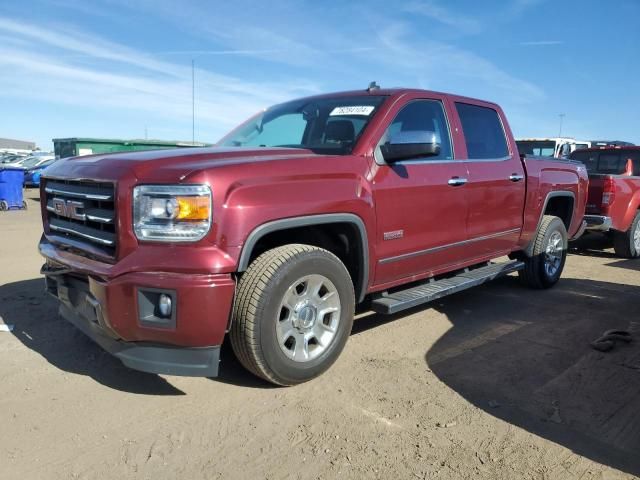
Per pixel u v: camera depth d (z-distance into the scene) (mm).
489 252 5352
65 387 3570
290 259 3367
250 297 3244
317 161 3623
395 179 4078
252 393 3508
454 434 3035
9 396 3438
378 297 4336
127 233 3105
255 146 4590
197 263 3006
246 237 3143
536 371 3928
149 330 3068
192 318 3025
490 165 5160
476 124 5238
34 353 4129
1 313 5051
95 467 2709
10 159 31344
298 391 3545
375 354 4219
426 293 4484
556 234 6414
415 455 2828
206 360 3180
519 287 6531
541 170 5965
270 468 2713
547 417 3242
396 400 3434
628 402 3445
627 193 8719
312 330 3625
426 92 4652
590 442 2971
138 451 2850
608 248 10133
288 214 3324
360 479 2631
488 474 2676
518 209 5605
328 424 3127
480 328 4902
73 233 3650
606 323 5086
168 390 3545
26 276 6539
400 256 4215
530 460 2795
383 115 4172
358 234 3830
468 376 3820
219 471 2688
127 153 3781
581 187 6789
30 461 2750
